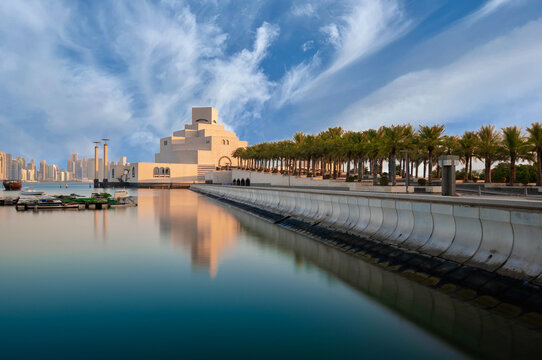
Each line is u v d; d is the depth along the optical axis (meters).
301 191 33.16
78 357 8.33
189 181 177.38
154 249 20.89
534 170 60.12
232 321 10.45
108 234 26.78
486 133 51.06
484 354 8.33
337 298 12.36
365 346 8.85
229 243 23.03
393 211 18.69
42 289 13.39
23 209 48.38
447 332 9.52
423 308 11.23
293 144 80.69
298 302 11.99
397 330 9.77
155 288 13.52
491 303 10.98
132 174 175.12
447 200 14.65
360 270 16.08
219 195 86.44
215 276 15.20
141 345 8.94
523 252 11.36
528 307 10.04
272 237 25.61
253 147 115.44
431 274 13.99
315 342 9.09
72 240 24.00
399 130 47.97
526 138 44.50
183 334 9.58
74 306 11.67
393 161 49.47
